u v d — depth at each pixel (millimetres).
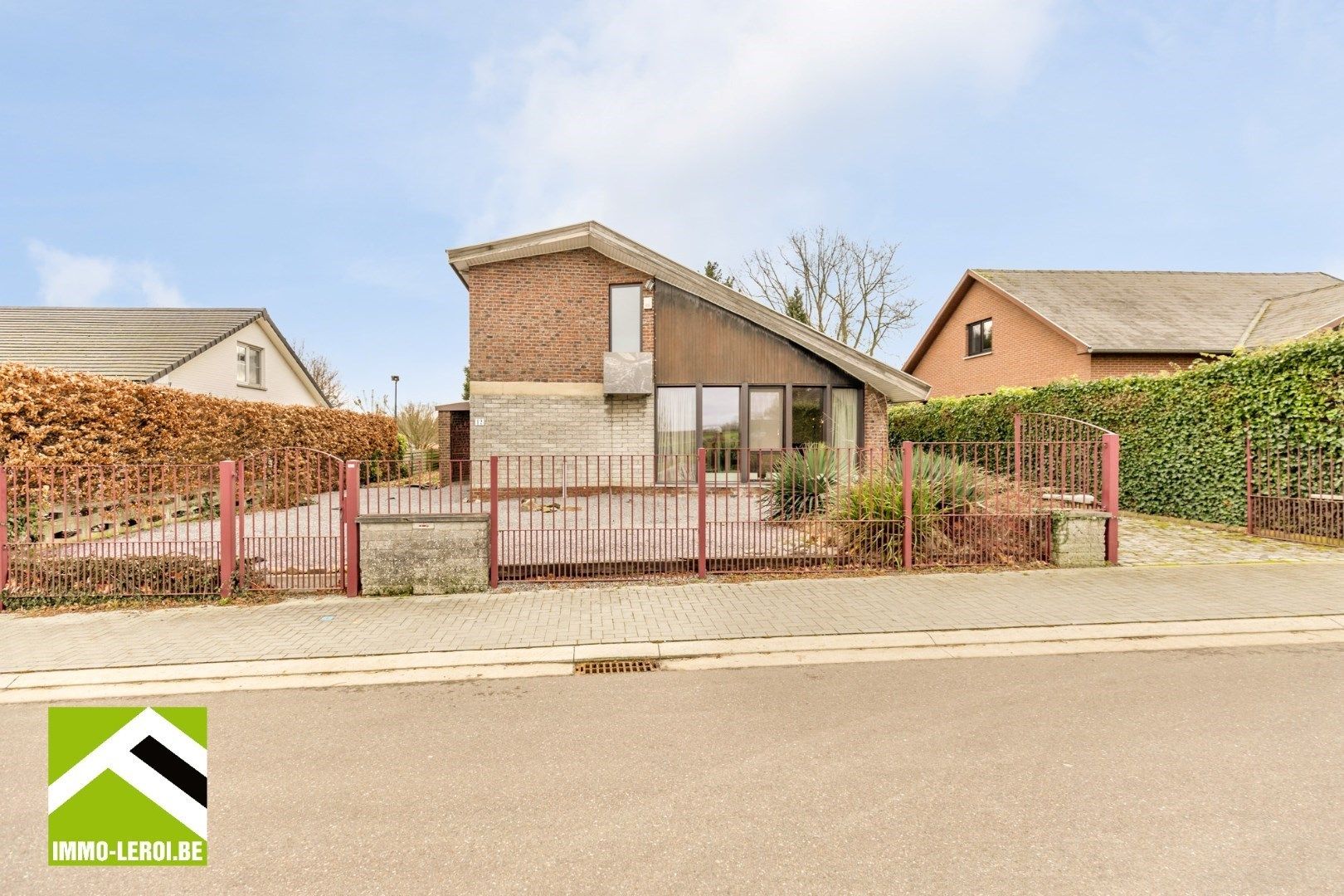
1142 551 7758
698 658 4633
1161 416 10320
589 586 6383
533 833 2576
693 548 7293
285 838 2570
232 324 17688
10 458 7938
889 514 7027
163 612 5621
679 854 2428
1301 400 8125
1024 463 7855
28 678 4293
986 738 3328
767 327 13195
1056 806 2697
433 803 2803
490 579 6336
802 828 2572
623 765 3107
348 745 3369
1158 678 4145
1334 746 3217
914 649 4762
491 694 4043
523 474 12992
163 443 10773
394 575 6137
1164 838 2480
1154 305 17234
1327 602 5633
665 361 13172
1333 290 15500
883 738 3344
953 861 2355
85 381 9148
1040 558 7129
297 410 15961
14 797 2932
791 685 4102
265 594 6098
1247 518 8781
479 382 12953
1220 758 3098
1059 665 4406
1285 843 2443
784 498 8305
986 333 20016
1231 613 5359
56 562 5863
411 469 6426
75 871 2400
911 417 19062
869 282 32438
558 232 12758
